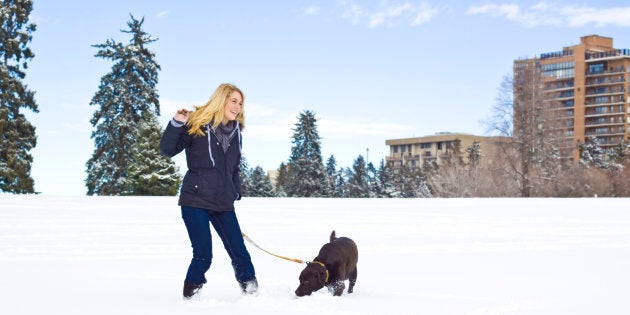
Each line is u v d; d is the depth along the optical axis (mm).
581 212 19625
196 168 5520
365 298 5711
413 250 10320
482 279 7266
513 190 53094
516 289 6477
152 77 50844
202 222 5441
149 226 13305
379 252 10062
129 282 6477
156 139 45344
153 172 44750
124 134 48844
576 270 8094
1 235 11148
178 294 5684
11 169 40531
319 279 5574
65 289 5867
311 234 12523
